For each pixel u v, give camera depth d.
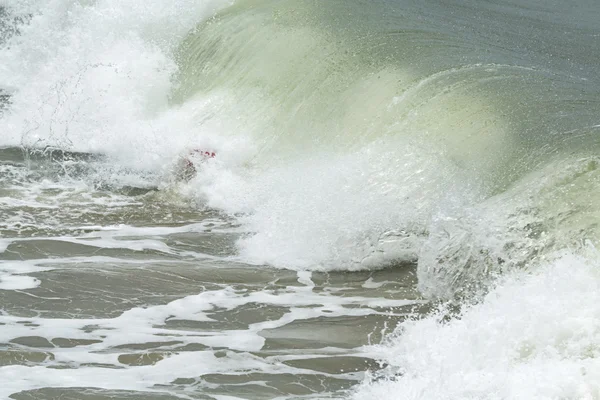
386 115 38.09
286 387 22.45
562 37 50.47
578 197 28.66
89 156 43.09
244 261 31.67
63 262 30.67
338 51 43.28
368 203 33.44
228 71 47.00
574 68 43.31
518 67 40.91
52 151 43.66
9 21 55.12
